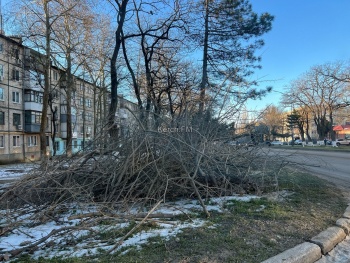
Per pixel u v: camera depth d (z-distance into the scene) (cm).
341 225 461
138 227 437
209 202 590
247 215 505
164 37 1639
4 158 3391
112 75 1510
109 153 636
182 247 369
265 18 1595
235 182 699
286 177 841
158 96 1641
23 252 361
